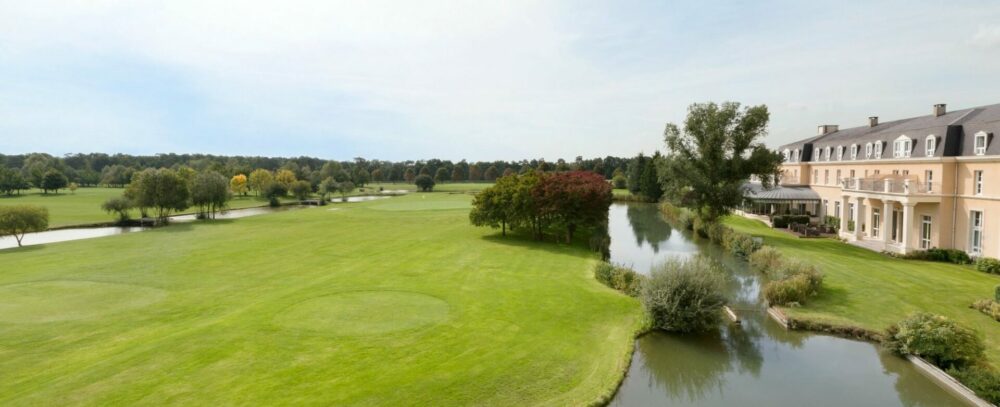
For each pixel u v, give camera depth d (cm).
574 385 1349
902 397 1391
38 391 1199
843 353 1689
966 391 1341
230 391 1215
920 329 1559
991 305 1930
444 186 14812
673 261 1959
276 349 1481
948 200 3056
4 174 9288
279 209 7519
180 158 17062
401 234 4144
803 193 4884
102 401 1155
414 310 1898
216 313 1870
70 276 2472
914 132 3391
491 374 1365
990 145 2777
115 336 1600
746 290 2527
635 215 6844
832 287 2328
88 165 14688
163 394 1193
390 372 1346
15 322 1730
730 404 1343
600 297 2158
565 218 3716
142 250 3300
